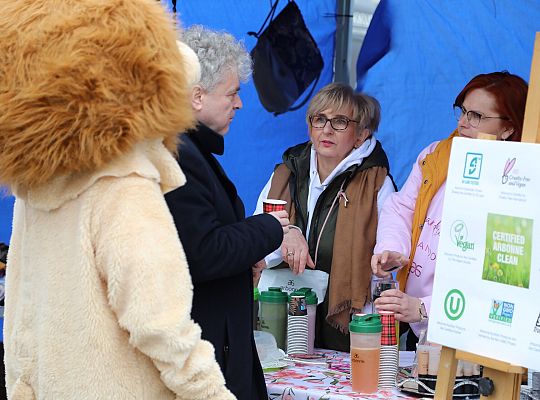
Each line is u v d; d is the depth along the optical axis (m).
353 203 2.84
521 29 3.18
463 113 2.67
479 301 1.68
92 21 1.38
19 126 1.36
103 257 1.42
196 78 1.60
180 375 1.42
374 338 2.15
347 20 3.43
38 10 1.38
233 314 1.98
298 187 2.93
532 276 1.58
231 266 1.91
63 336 1.45
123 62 1.38
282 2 3.39
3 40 1.37
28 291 1.54
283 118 3.47
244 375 1.99
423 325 2.71
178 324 1.40
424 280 2.69
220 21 3.33
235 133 3.46
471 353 1.69
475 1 3.23
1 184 1.48
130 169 1.44
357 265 2.77
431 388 2.10
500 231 1.64
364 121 2.85
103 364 1.43
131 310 1.39
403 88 3.37
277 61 3.42
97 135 1.37
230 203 2.04
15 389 1.57
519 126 2.61
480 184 1.68
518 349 1.60
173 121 1.44
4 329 1.66
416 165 2.85
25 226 1.58
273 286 2.84
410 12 3.33
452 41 3.28
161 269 1.40
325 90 2.86
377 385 2.17
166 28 1.44
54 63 1.34
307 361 2.49
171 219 1.47
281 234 2.06
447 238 1.75
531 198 1.58
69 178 1.47
